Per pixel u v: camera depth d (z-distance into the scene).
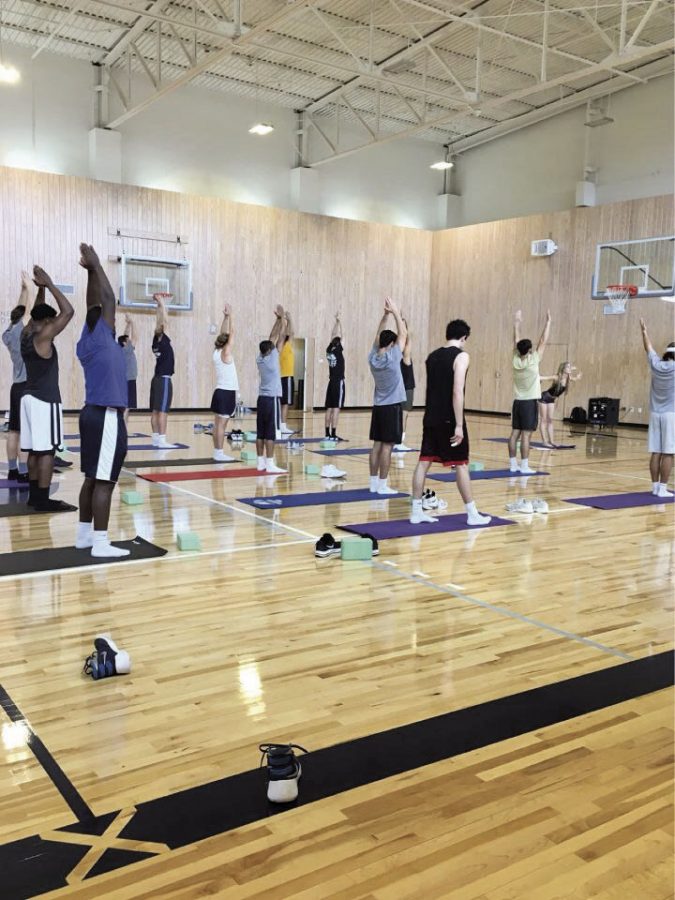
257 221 14.96
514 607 3.40
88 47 12.87
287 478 6.95
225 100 14.90
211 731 2.18
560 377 10.24
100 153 13.48
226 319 7.78
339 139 16.28
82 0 10.99
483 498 6.25
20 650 2.78
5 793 1.84
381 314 16.80
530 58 13.02
